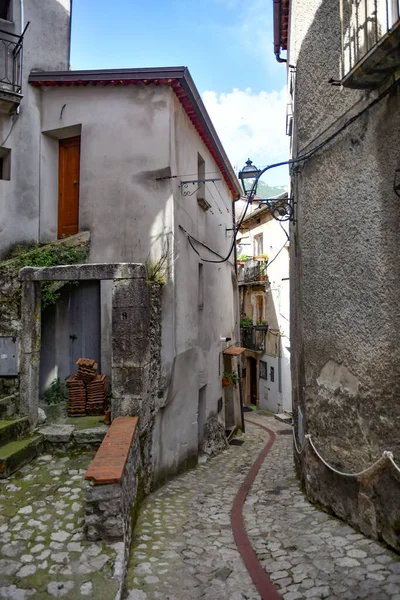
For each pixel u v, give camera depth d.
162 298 7.36
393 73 3.99
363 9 4.16
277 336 18.77
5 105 7.44
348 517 4.83
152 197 7.50
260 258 19.98
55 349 8.07
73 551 3.96
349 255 4.85
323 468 5.38
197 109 8.48
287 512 5.53
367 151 4.49
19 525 4.39
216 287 11.73
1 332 6.40
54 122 7.99
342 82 4.24
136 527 5.19
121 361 6.21
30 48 7.97
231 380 12.80
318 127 5.57
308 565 4.13
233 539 4.90
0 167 7.95
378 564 3.96
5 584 3.53
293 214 7.19
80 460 5.91
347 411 4.89
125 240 7.57
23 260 6.82
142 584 3.90
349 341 4.86
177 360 7.70
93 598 3.38
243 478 7.85
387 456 4.16
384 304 4.27
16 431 5.96
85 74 7.60
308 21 5.93
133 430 5.44
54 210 8.22
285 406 18.34
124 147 7.65
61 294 8.17
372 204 4.43
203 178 10.17
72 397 7.08
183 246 8.13
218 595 3.75
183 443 8.29
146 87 7.62
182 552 4.56
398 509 4.07
